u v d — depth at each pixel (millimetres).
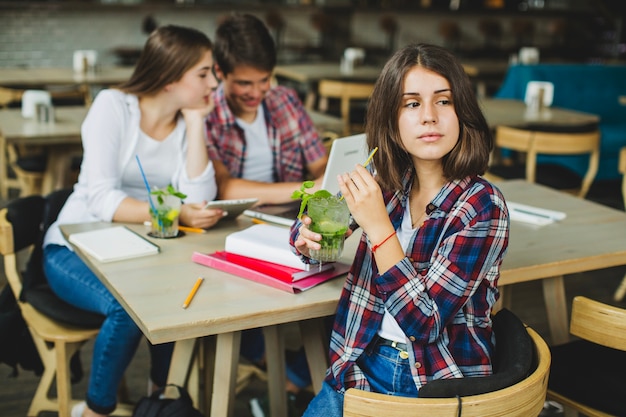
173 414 1895
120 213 2203
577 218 2389
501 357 1530
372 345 1589
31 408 2318
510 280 1905
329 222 1663
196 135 2365
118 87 2338
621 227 2301
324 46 9695
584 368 1886
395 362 1553
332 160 2035
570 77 6531
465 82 1496
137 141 2322
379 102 1551
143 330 1531
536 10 10711
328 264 1809
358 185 1462
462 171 1503
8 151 5195
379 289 1473
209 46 2324
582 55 10695
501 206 1491
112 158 2277
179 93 2299
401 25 10320
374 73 6668
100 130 2268
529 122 4629
